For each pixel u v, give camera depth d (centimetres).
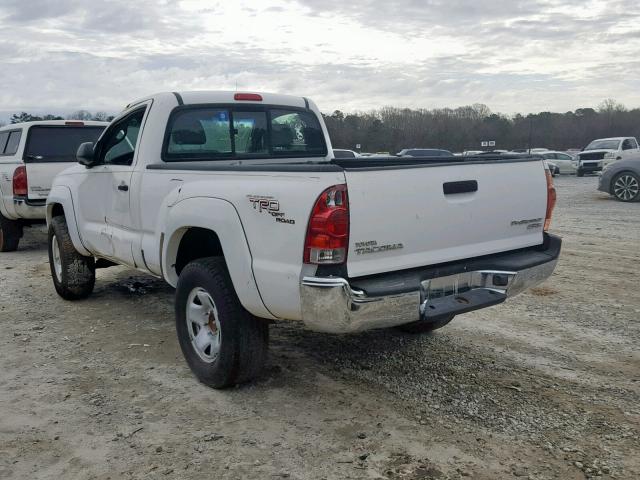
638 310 597
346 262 337
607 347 497
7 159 962
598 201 1597
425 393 414
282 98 572
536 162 436
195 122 511
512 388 420
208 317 425
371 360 474
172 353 497
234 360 399
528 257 423
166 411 391
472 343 511
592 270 770
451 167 379
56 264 664
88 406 401
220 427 369
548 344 506
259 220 362
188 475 318
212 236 443
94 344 522
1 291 713
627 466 321
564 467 321
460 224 385
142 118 506
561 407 390
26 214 928
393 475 316
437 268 380
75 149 973
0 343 527
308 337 528
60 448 347
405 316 355
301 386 427
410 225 359
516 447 342
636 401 398
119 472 322
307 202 335
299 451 340
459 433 358
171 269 454
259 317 399
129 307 634
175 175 445
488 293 397
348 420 376
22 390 428
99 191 560
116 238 531
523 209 425
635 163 1538
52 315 610
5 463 332
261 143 553
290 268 346
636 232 1056
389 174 348
